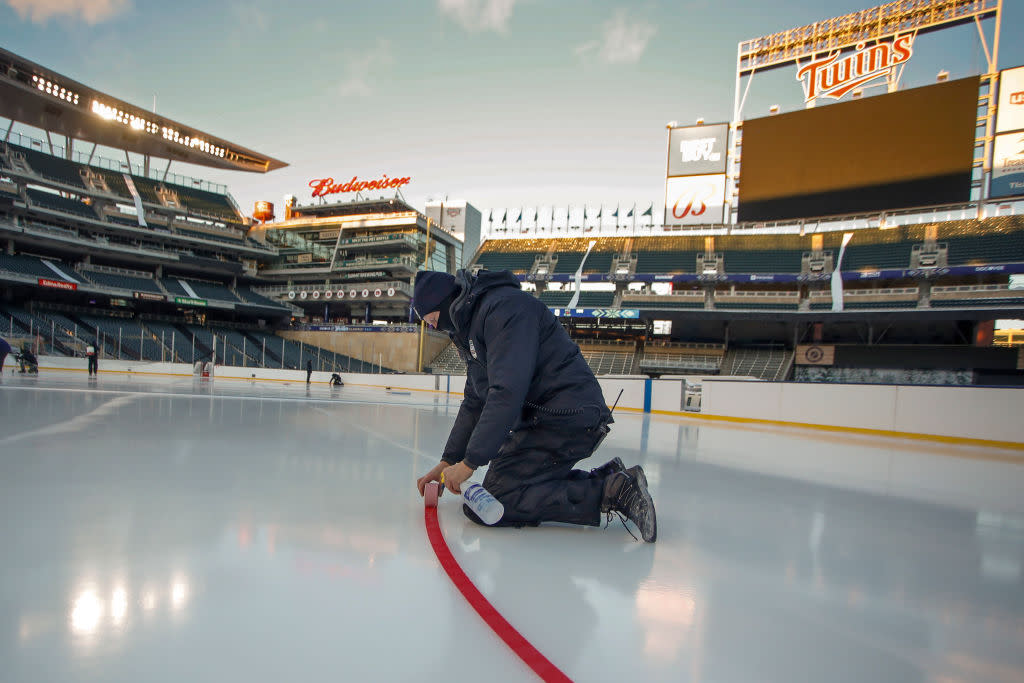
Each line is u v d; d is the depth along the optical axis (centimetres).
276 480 289
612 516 246
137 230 3747
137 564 155
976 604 163
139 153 4353
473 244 6775
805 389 1233
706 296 3459
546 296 3850
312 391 1752
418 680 102
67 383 1238
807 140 2755
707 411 1452
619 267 3775
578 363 213
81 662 102
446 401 1656
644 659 116
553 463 211
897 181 2566
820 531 247
